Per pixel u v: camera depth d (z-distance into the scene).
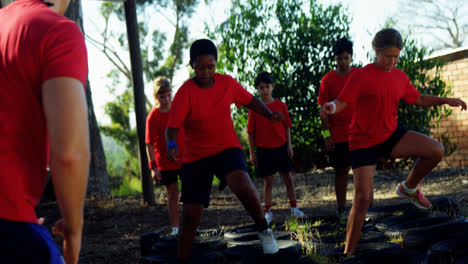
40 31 1.16
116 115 19.59
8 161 1.13
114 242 5.15
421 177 3.57
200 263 3.31
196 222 3.27
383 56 3.25
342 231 4.10
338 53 5.14
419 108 10.23
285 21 10.58
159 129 4.86
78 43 1.19
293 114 10.68
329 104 3.24
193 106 3.20
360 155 3.23
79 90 1.12
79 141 1.08
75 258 1.16
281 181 10.20
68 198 1.08
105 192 9.16
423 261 2.89
